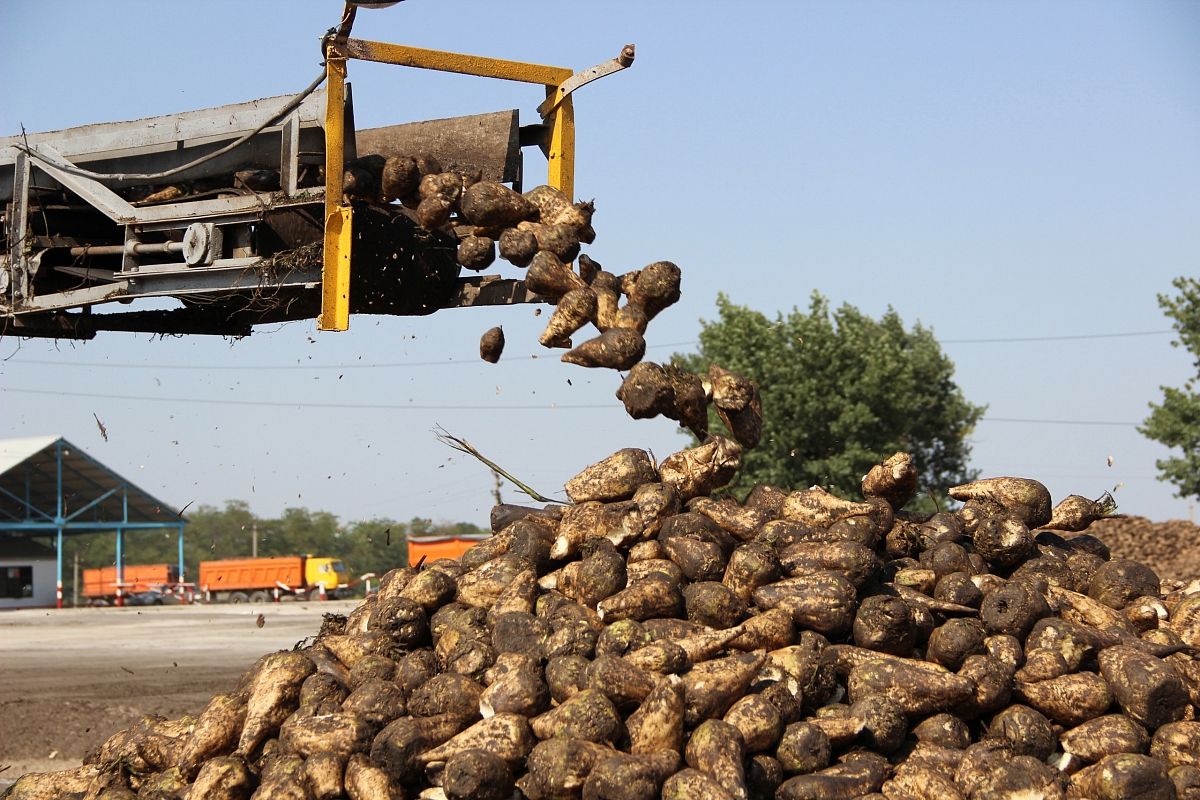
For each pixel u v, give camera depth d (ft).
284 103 34.32
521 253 32.94
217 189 36.14
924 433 167.43
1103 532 109.50
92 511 215.51
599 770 22.48
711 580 27.55
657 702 23.53
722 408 32.19
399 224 33.96
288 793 23.98
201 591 221.46
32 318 38.24
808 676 25.39
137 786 28.22
